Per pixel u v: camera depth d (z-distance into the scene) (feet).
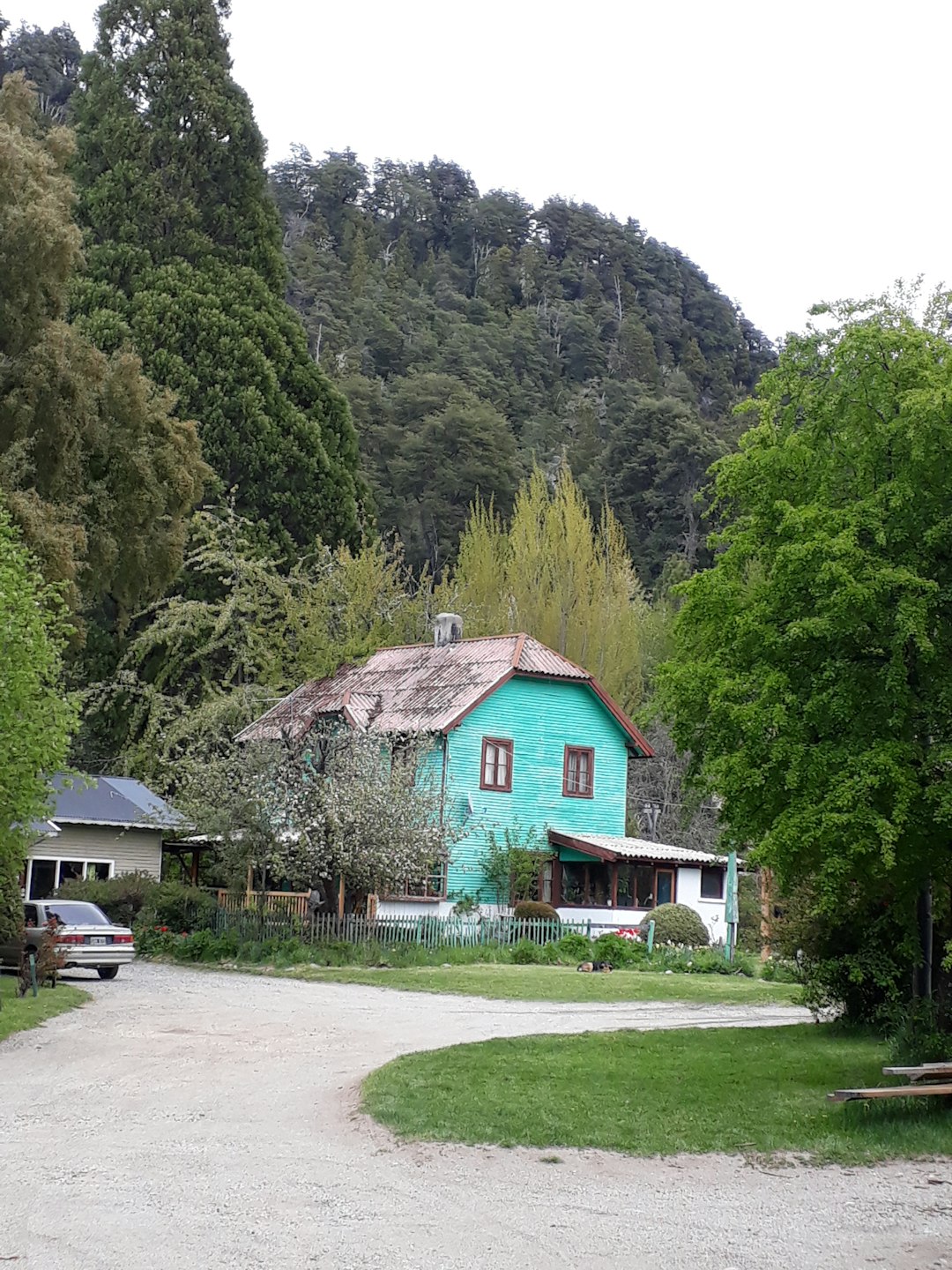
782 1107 45.27
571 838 133.69
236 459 182.39
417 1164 36.68
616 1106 44.98
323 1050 59.41
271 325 193.16
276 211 211.41
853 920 66.08
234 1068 53.93
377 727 122.42
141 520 114.73
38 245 107.55
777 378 54.13
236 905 122.72
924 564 48.60
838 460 52.42
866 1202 33.58
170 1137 39.78
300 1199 32.35
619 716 142.51
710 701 50.65
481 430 273.75
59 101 389.80
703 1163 37.99
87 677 167.22
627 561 211.61
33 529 97.81
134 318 185.68
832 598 46.09
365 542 193.57
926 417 47.14
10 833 72.23
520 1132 40.68
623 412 371.97
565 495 202.08
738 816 50.80
